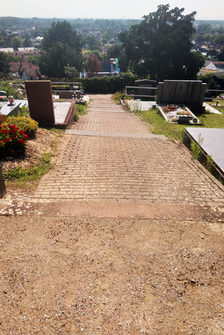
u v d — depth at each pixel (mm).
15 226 4332
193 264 3752
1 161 6219
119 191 5535
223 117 15203
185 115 13320
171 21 33969
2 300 3117
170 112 14453
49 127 9797
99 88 29984
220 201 5273
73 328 2852
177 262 3775
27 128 7602
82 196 5277
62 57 45969
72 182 5848
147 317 3006
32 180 5816
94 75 51375
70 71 43312
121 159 7328
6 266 3582
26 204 4902
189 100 16328
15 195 5172
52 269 3570
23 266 3594
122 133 9930
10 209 4730
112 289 3320
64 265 3643
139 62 39125
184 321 2984
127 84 30203
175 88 16062
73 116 12469
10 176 5809
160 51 33969
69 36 63156
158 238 4219
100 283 3398
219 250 4023
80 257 3789
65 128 9992
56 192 5387
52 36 62938
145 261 3770
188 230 4414
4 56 53219
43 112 9758
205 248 4051
